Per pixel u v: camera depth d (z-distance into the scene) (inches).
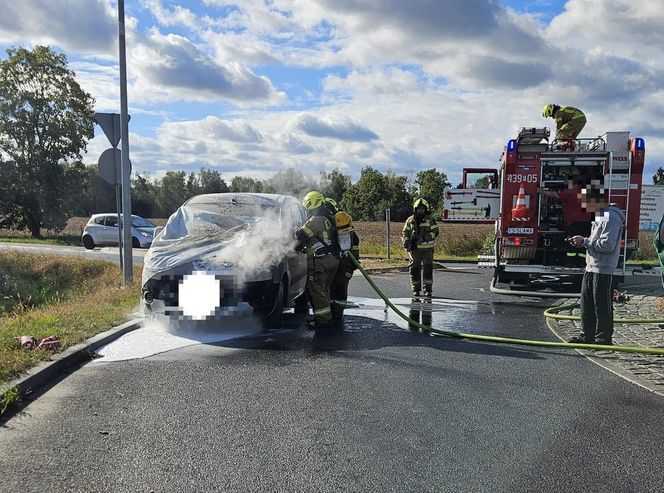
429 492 127.1
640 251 714.8
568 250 424.5
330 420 168.1
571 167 420.5
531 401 186.1
